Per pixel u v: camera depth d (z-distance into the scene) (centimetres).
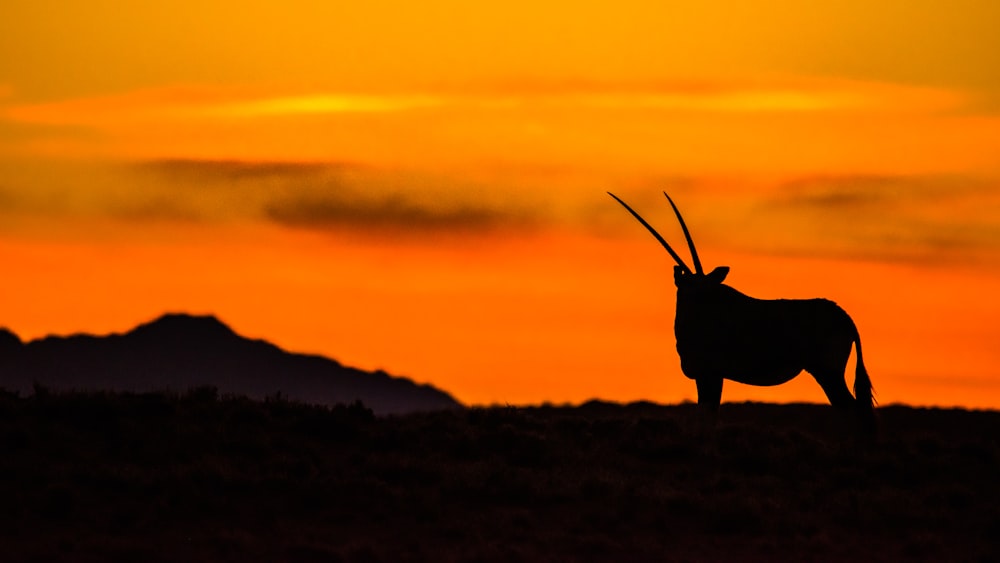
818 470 8994
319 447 8912
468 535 7200
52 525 7081
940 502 8319
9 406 8794
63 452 8262
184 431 8706
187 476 7838
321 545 6800
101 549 6650
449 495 7975
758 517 7638
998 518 7812
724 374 9844
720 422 10356
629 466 8912
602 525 7538
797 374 9906
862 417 9706
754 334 9725
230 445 8594
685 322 9862
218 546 6812
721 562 6969
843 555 7188
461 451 8969
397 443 9050
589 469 8725
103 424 8794
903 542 7525
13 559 6475
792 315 9756
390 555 6806
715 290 9856
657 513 7788
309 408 9606
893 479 8894
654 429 9856
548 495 7975
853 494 8356
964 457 9575
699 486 8469
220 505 7469
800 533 7575
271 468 8206
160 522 7212
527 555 6831
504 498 7962
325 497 7681
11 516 7150
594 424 10025
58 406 8900
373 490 7850
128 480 7725
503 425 9419
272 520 7375
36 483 7694
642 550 7081
